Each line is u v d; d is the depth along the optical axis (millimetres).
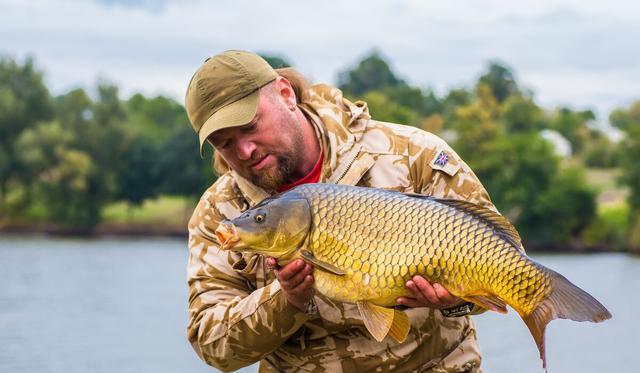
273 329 3961
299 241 3682
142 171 77312
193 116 4086
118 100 78438
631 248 60938
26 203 72438
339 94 4367
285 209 3676
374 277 3643
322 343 4203
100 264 46781
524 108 95500
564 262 52875
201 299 4270
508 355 19875
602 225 64500
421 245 3619
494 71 114812
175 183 77500
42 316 26812
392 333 3666
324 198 3707
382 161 4184
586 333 23844
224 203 4312
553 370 18469
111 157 76875
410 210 3650
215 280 4289
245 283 4328
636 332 24062
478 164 67250
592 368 18781
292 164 4090
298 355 4254
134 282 37938
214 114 3984
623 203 72312
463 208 3666
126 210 79500
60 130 72938
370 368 4148
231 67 4004
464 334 4258
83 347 20703
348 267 3664
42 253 53812
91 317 26703
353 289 3678
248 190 4211
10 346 20891
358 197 3695
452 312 3949
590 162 96438
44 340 21828
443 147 4215
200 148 4082
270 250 3691
